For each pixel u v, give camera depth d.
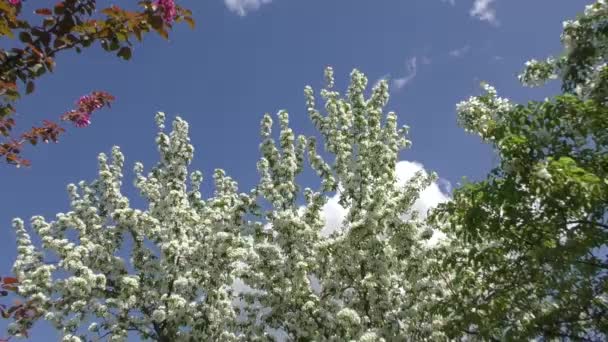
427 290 11.66
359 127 14.33
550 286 7.29
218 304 13.96
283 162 13.83
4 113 4.77
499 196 6.90
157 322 14.30
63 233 15.12
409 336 11.62
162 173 16.58
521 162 6.82
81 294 13.46
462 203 7.88
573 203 6.63
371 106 14.48
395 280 12.27
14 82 4.39
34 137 5.45
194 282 13.85
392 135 14.38
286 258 12.65
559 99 6.84
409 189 12.62
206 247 14.37
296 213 13.56
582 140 7.27
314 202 13.09
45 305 13.30
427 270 11.55
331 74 14.75
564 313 7.46
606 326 7.32
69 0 4.29
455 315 9.05
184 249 14.86
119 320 14.09
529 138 7.00
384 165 13.42
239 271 13.23
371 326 11.79
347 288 12.70
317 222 13.08
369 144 13.66
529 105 7.30
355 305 12.20
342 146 13.70
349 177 13.25
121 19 4.30
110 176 16.42
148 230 15.51
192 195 16.98
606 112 6.75
